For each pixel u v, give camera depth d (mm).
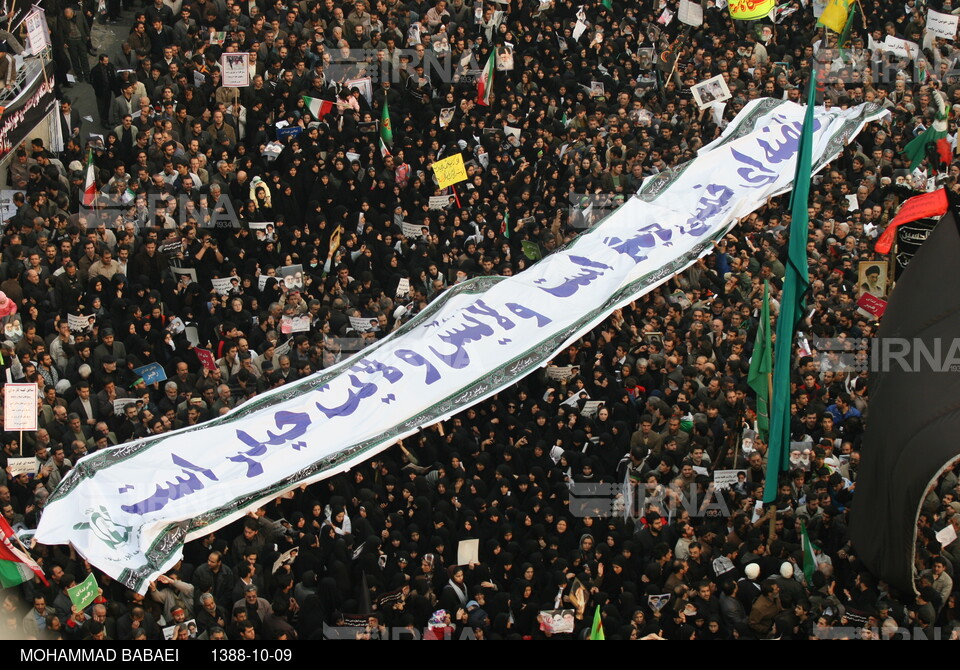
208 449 33312
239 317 38469
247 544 31766
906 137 49844
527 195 45469
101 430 33750
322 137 45438
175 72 47031
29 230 39938
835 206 45500
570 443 35656
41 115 44594
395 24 50875
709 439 35812
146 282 38656
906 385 32125
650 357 38250
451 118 48188
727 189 45219
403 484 33750
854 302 40844
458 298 39531
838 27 52656
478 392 36406
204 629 30078
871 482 32344
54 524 31000
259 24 49531
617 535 32719
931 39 55344
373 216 43531
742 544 32906
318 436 34188
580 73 52406
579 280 40656
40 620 29656
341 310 39469
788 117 48594
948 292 32562
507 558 32031
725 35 55344
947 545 33219
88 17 52000
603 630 30359
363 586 30953
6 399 32656
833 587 32250
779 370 32906
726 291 41750
